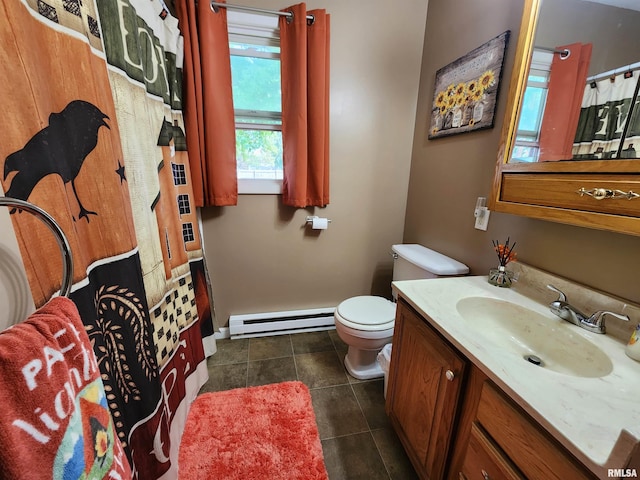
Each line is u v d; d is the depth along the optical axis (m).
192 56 1.40
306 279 2.02
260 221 1.84
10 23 0.46
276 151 1.78
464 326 0.82
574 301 0.90
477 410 0.72
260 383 1.56
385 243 2.08
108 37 0.80
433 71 1.66
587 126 0.79
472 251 1.39
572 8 0.83
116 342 0.74
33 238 0.49
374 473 1.10
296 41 1.50
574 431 0.49
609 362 0.69
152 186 1.06
